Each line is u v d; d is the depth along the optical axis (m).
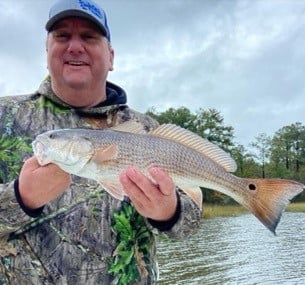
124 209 0.75
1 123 0.75
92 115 0.81
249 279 3.37
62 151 0.64
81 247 0.72
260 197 0.70
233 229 6.77
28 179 0.63
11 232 0.68
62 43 0.78
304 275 3.51
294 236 5.96
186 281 3.24
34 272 0.70
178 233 0.71
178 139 0.71
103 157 0.66
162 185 0.64
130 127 0.73
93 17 0.78
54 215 0.71
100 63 0.80
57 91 0.79
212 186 0.72
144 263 0.76
